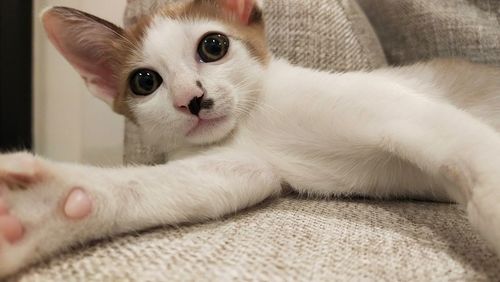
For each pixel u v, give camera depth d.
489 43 0.22
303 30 0.22
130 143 0.21
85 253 0.10
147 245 0.10
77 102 0.33
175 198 0.12
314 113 0.15
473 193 0.10
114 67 0.18
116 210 0.11
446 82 0.18
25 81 0.33
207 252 0.10
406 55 0.25
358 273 0.09
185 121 0.15
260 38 0.18
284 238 0.11
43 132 0.34
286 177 0.16
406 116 0.13
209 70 0.16
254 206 0.14
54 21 0.17
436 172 0.12
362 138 0.14
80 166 0.11
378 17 0.26
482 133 0.12
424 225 0.12
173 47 0.16
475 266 0.09
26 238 0.09
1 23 0.32
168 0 0.20
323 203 0.15
